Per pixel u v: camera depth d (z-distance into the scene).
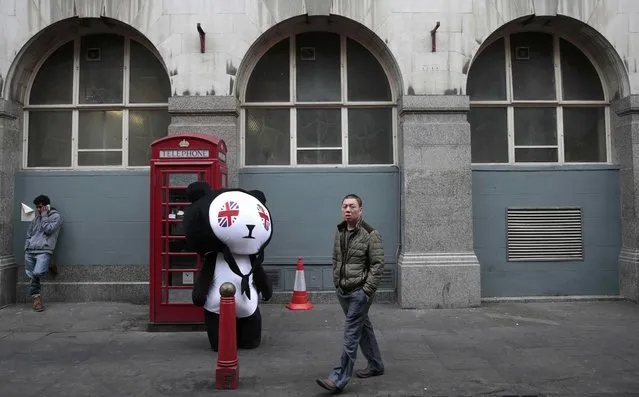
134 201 9.03
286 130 9.27
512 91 9.38
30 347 6.46
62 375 5.45
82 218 9.00
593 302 9.02
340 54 9.32
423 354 6.11
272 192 9.03
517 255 9.11
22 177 9.04
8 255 8.88
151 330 7.16
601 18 8.95
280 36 9.23
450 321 7.68
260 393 4.93
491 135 9.38
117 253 8.98
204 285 6.11
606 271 9.17
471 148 9.30
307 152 9.25
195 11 8.74
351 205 4.98
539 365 5.71
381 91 9.35
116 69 9.35
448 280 8.53
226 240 6.01
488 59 9.42
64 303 8.85
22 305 8.73
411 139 8.69
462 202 8.66
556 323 7.57
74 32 9.23
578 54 9.41
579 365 5.70
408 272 8.50
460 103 8.73
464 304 8.53
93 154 9.29
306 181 9.04
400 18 8.80
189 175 7.07
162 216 7.15
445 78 8.76
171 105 8.63
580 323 7.58
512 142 9.34
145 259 8.98
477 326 7.41
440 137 8.70
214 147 7.05
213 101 8.66
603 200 9.22
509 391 4.96
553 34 9.44
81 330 7.28
